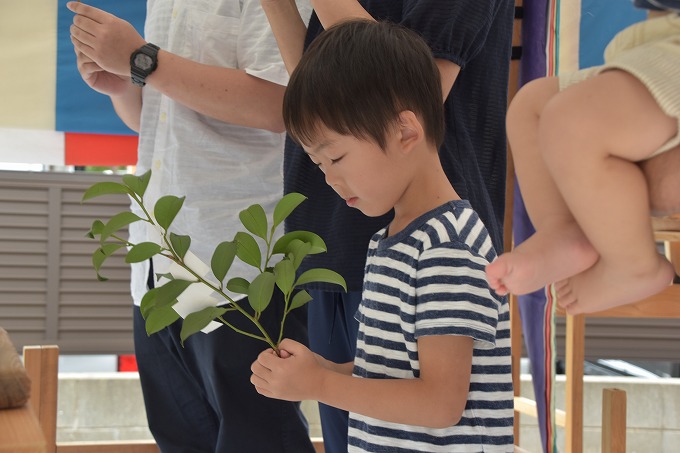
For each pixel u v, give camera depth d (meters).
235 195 1.60
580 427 1.98
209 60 1.60
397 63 1.08
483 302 1.03
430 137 1.12
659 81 0.73
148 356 1.73
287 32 1.43
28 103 2.49
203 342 1.57
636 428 2.74
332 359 1.45
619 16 2.38
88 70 1.66
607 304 0.84
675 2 0.79
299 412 1.62
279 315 1.57
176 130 1.59
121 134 2.55
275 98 1.53
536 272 0.82
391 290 1.09
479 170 1.31
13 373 0.70
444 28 1.21
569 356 1.99
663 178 0.77
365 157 1.06
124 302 2.69
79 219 2.66
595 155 0.76
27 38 2.48
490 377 1.10
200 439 1.73
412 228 1.09
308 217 1.40
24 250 2.64
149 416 1.75
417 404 1.02
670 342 2.81
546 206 0.87
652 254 0.78
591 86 0.77
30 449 0.61
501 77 1.35
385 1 1.36
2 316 2.63
